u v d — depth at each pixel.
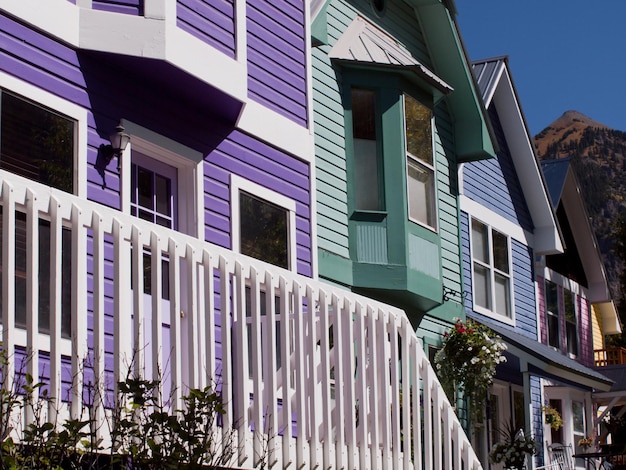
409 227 15.30
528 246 23.25
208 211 10.98
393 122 15.48
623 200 152.88
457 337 16.64
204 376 7.60
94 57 9.72
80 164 9.36
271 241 11.93
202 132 11.05
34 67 9.06
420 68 15.68
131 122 10.05
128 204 9.80
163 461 6.17
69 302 8.88
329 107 15.02
